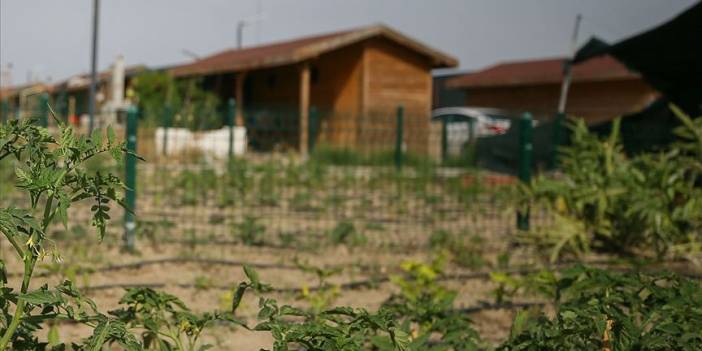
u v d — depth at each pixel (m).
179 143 12.43
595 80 23.09
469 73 31.39
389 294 5.37
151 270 5.70
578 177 7.18
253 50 26.33
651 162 7.10
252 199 10.29
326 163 13.98
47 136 1.74
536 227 7.46
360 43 21.05
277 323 1.95
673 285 2.40
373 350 2.96
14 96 23.83
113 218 8.09
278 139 14.07
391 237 7.77
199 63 26.53
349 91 21.50
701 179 7.59
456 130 15.70
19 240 1.66
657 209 6.64
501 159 15.02
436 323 2.97
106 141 1.71
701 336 2.12
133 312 2.31
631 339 2.20
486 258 6.77
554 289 3.82
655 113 13.04
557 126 11.65
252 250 6.66
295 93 23.48
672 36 11.52
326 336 1.91
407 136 15.31
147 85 22.30
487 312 4.89
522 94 26.88
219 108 23.66
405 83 21.58
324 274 5.00
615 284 2.46
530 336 2.45
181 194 10.53
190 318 2.26
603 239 7.36
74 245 6.31
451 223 8.98
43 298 1.67
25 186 1.61
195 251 6.44
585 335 2.28
